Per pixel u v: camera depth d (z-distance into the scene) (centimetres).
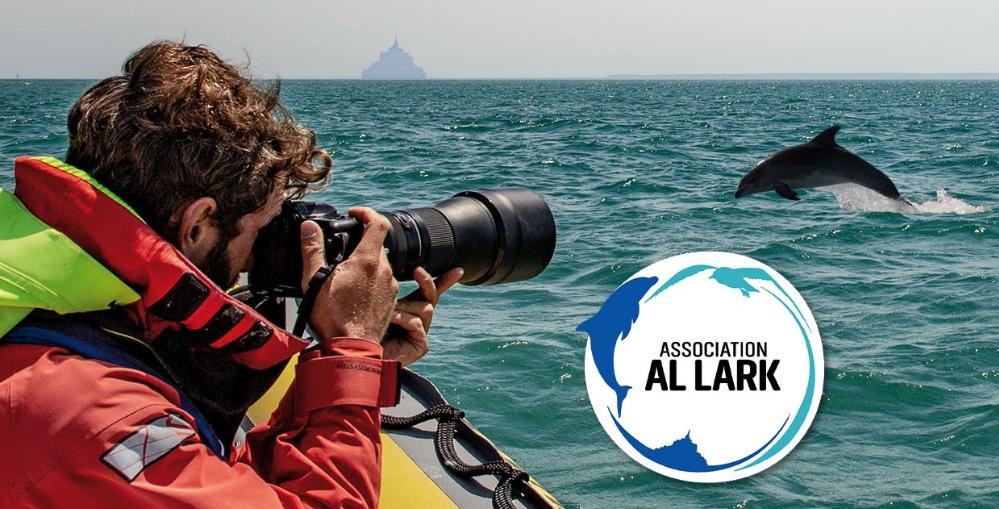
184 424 132
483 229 181
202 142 135
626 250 1066
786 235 1191
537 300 789
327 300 151
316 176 150
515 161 2166
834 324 757
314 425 146
